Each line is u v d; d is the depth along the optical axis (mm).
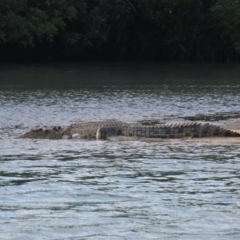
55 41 104375
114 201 20812
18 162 27422
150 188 22531
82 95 55281
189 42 107438
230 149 30359
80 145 32250
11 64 95062
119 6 97062
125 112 45531
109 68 88000
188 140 33531
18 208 20031
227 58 107188
